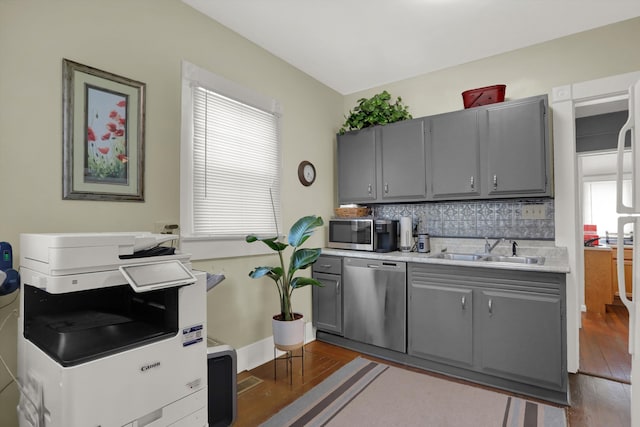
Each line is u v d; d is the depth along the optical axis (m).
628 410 2.01
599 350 2.93
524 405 2.09
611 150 3.39
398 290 2.72
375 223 3.02
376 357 2.87
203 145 2.34
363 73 3.31
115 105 1.88
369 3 2.26
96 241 1.24
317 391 2.26
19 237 1.53
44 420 1.17
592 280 4.14
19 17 1.55
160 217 2.08
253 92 2.69
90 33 1.79
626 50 2.44
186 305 1.40
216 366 1.71
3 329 1.51
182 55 2.23
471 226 3.05
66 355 1.12
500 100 2.71
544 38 2.69
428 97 3.30
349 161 3.44
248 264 2.65
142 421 1.24
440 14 2.37
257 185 2.75
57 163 1.66
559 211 2.62
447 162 2.86
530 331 2.19
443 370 2.54
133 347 1.23
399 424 1.89
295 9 2.33
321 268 3.22
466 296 2.41
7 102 1.51
